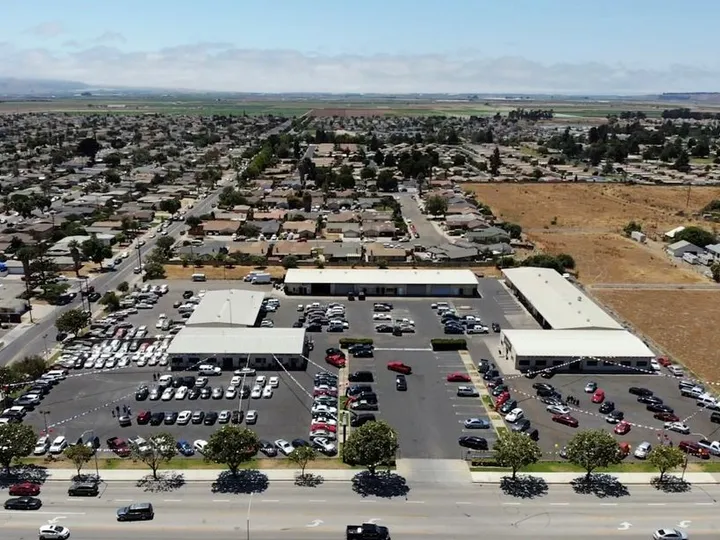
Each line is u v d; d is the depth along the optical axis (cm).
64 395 8850
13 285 13438
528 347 9912
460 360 10094
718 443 7588
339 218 19788
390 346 10594
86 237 16625
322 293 13262
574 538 6062
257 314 11462
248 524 6184
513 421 8156
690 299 13362
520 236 18212
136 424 8081
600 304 12938
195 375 9450
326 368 9762
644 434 7969
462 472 7112
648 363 9812
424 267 15225
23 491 6619
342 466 7219
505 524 6253
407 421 8181
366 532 5950
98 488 6756
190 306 12169
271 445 7512
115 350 10281
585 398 8906
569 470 7175
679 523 6297
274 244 16600
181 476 7000
